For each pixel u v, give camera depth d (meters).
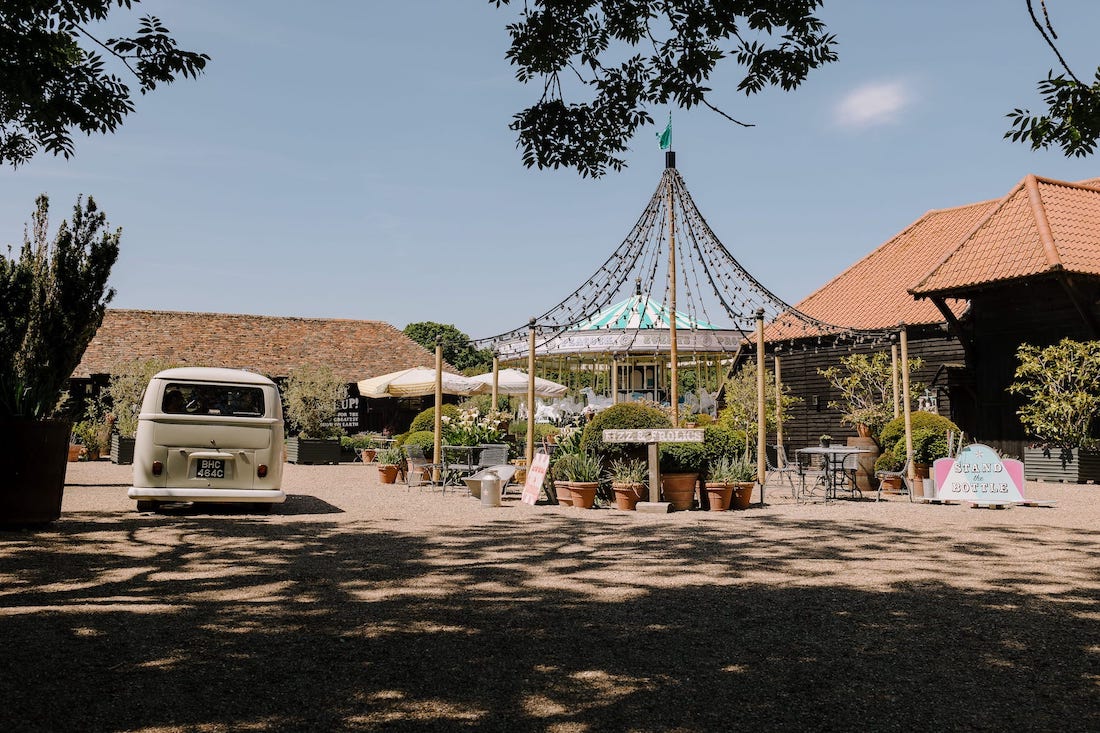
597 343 28.53
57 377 10.71
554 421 29.62
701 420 20.59
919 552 8.84
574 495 13.44
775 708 3.95
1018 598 6.46
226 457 11.90
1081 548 9.14
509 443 20.27
